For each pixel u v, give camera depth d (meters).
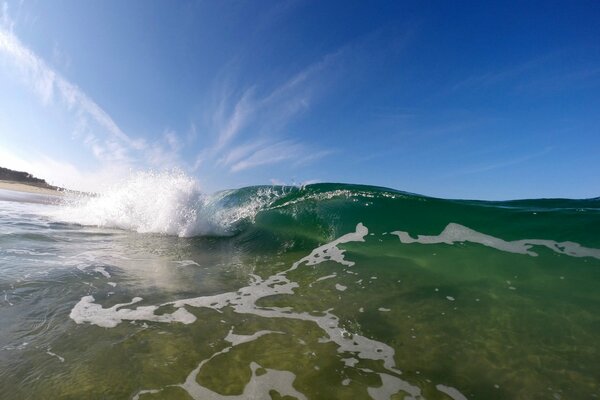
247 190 10.41
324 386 2.16
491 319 3.07
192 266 4.80
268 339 2.71
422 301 3.46
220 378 2.20
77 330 2.75
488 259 4.38
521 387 2.22
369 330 2.91
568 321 2.97
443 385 2.22
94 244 6.02
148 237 7.00
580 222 4.80
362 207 7.03
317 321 3.05
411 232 5.69
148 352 2.46
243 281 4.13
